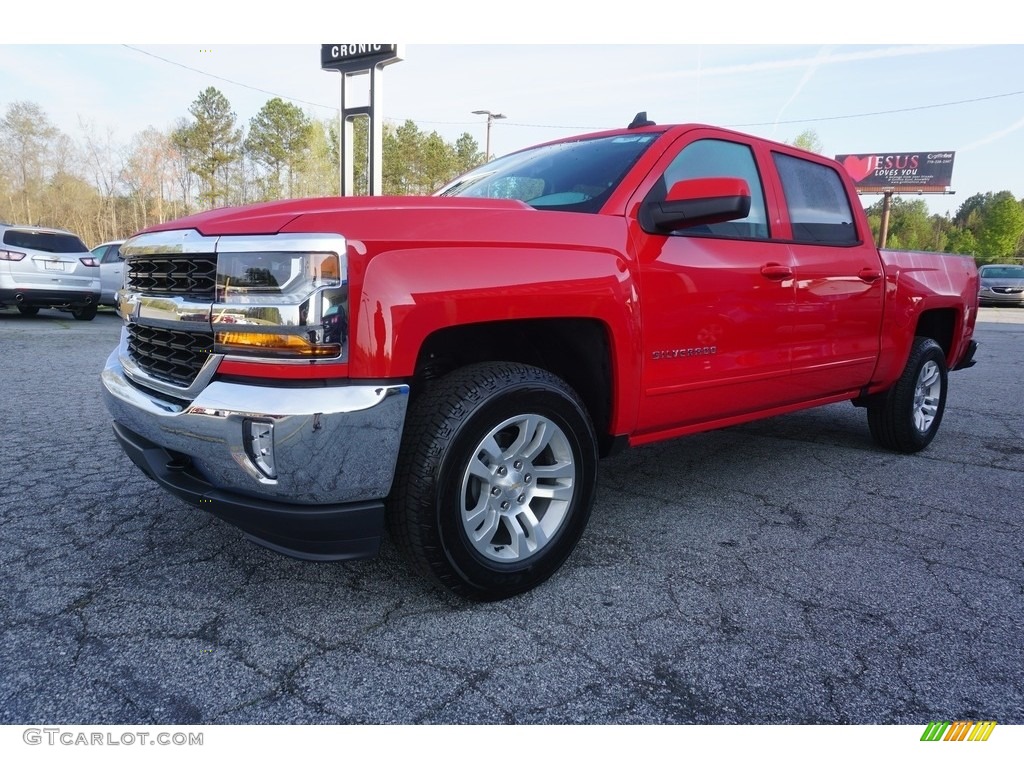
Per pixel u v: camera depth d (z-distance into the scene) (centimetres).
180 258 220
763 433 510
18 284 1156
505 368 230
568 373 274
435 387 222
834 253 368
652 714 182
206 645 208
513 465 235
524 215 236
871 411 453
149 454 231
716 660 206
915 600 246
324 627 220
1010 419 575
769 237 335
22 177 5269
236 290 199
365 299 195
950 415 591
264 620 223
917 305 432
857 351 387
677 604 239
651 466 414
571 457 248
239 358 199
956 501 356
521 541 238
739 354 312
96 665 197
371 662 202
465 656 205
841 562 277
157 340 233
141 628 217
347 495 200
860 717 183
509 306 221
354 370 196
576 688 192
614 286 252
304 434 189
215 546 278
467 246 216
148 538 285
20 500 326
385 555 274
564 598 242
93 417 496
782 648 212
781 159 355
